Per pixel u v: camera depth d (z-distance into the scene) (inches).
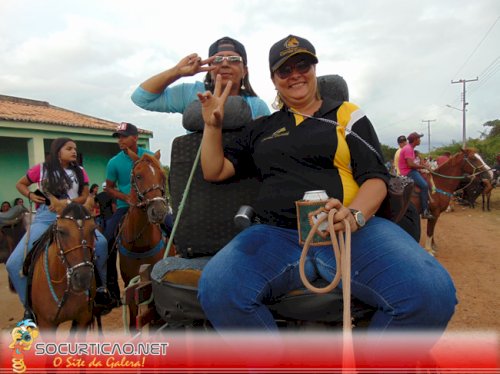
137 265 193.0
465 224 542.6
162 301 96.5
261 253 85.1
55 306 151.3
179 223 107.7
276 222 91.8
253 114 147.6
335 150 90.7
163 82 131.6
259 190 103.8
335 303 84.3
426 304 71.9
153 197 179.3
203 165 101.0
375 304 78.7
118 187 233.1
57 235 147.0
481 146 1259.8
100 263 184.1
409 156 352.2
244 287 80.2
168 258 103.3
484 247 387.2
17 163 573.3
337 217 76.4
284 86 98.0
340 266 73.9
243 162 106.3
